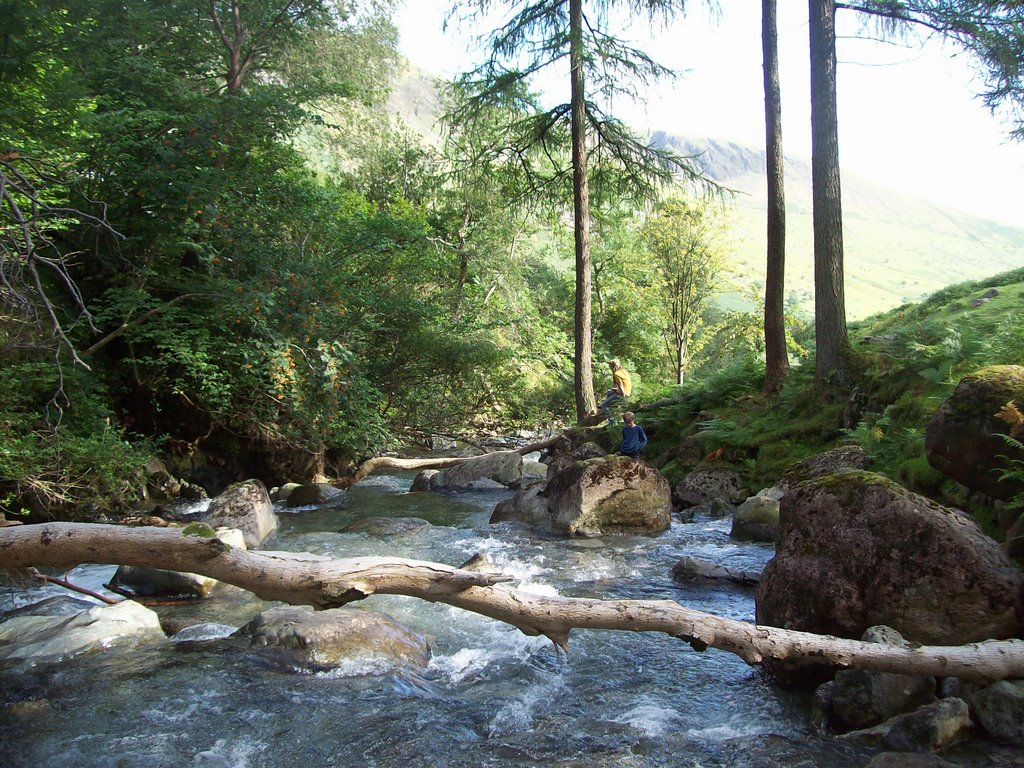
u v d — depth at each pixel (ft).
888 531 17.34
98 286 50.85
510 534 37.19
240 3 59.06
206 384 48.19
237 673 18.79
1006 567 16.56
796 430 43.29
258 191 53.62
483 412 83.71
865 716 15.11
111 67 49.39
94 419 43.83
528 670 19.52
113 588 27.17
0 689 17.87
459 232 105.19
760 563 29.63
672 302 110.52
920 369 36.86
